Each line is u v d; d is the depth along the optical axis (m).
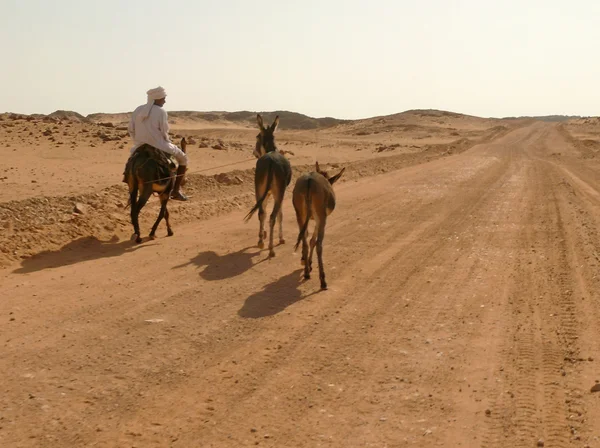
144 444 5.54
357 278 10.99
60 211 14.69
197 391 6.58
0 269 11.09
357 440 5.62
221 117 143.12
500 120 152.62
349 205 19.52
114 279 10.67
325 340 8.05
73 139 30.67
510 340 8.00
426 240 14.12
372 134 94.81
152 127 13.81
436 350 7.71
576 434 5.63
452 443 5.55
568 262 11.84
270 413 6.12
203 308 9.24
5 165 22.16
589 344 7.76
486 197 21.39
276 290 10.23
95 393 6.48
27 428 5.77
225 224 16.05
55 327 8.33
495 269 11.51
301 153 39.56
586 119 133.75
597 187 25.53
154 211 16.42
